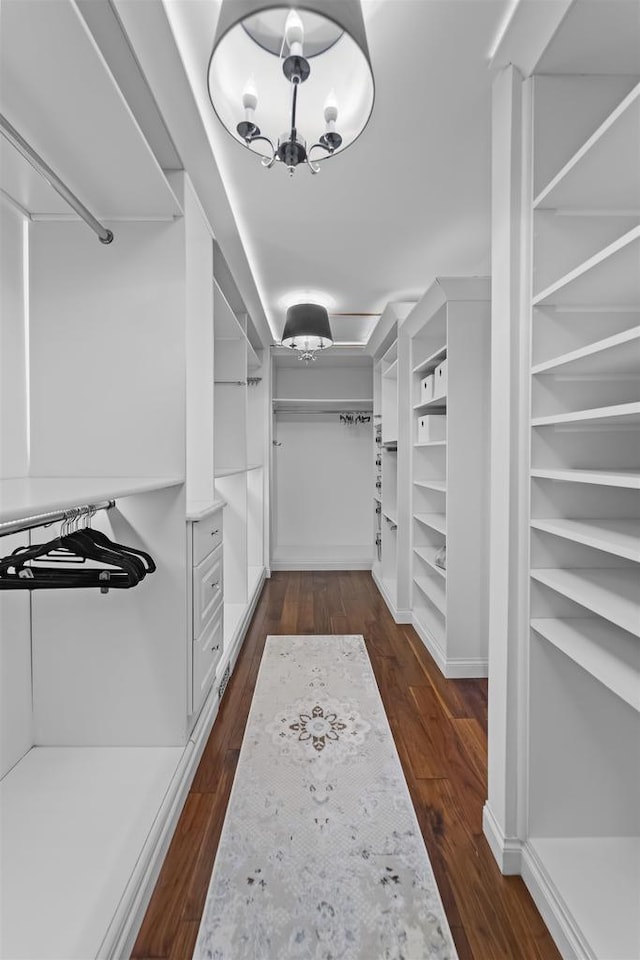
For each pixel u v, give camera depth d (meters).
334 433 5.48
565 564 1.29
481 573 2.53
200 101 1.56
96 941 1.00
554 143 1.25
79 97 1.03
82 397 1.61
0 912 1.06
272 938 1.11
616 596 1.06
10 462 1.52
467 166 1.96
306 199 2.20
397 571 3.35
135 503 1.64
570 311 1.27
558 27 1.10
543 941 1.11
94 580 1.34
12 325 1.52
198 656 1.78
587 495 1.29
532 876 1.22
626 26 1.10
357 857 1.33
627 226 1.26
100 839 1.25
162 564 1.64
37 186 1.39
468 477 2.54
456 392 2.54
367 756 1.80
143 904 1.16
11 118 1.10
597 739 1.29
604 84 1.25
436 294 2.60
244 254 2.68
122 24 1.10
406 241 2.61
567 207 1.25
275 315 3.98
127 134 1.16
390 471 4.16
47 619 1.63
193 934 1.12
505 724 1.31
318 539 5.50
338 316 3.95
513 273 1.28
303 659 2.71
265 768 1.73
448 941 1.11
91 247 1.59
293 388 5.49
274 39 1.10
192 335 2.16
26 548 1.38
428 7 1.26
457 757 1.80
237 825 1.45
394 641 2.99
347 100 1.21
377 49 1.39
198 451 2.21
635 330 0.88
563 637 1.17
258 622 3.34
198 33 1.30
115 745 1.66
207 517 1.91
